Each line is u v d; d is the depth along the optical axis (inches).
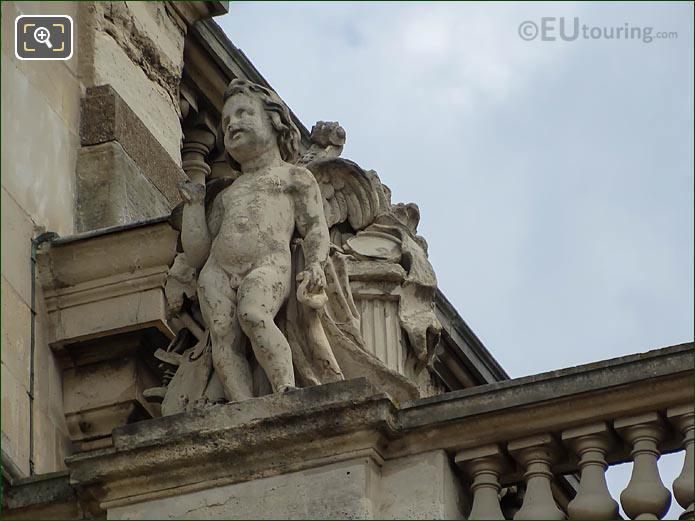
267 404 657.0
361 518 636.1
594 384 642.8
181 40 924.6
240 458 653.9
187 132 946.7
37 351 766.5
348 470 644.1
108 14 876.0
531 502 640.4
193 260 711.7
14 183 780.0
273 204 706.2
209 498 652.1
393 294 747.4
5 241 764.0
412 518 639.8
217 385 695.1
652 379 638.5
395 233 764.6
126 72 876.6
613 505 633.0
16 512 679.7
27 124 800.3
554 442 647.1
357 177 763.4
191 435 657.0
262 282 689.0
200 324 717.3
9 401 740.0
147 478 659.4
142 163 853.2
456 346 888.3
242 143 715.4
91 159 834.2
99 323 774.5
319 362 686.5
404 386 690.2
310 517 640.4
